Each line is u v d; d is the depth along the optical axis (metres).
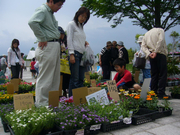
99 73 10.53
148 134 2.37
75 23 3.98
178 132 2.45
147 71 6.34
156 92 5.16
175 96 5.12
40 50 3.11
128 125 2.68
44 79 3.16
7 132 2.58
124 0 7.97
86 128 2.28
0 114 2.60
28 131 2.03
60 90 4.29
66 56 4.31
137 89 4.24
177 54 10.52
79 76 4.26
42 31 2.97
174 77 9.43
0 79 8.93
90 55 4.17
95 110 2.66
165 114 3.24
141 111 3.29
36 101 3.17
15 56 7.27
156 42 4.88
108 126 2.49
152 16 8.87
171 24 8.78
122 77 4.50
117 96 3.43
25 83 7.07
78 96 3.06
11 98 4.16
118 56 7.11
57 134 2.12
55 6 3.16
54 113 2.39
